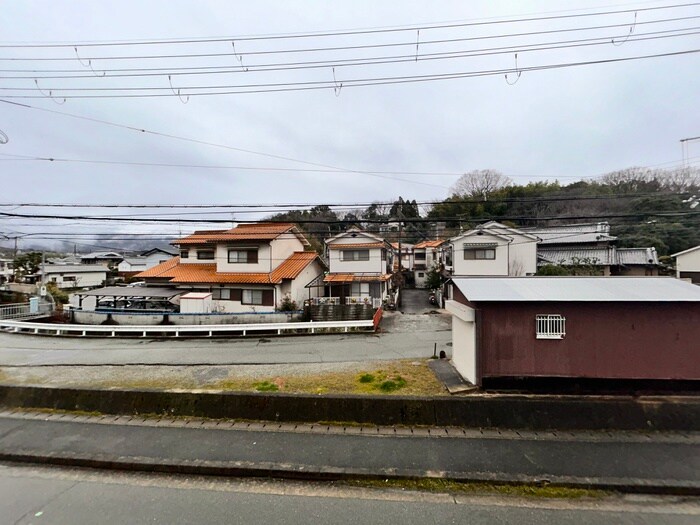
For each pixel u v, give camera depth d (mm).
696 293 6848
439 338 14688
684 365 6566
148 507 4027
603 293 6973
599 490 4328
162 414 6660
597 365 6680
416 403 6297
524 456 5031
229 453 5168
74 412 6836
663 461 4887
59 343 14789
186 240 22703
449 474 4598
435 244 40375
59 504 4105
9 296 25703
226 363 10625
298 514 3891
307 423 6289
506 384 6832
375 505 4074
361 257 25969
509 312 6855
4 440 5637
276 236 20750
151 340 15227
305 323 16031
